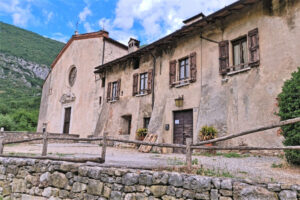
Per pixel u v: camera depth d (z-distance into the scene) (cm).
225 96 995
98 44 2073
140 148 1193
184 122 1170
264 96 859
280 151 779
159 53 1390
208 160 709
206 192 348
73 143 1691
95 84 1973
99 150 1162
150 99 1391
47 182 551
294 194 293
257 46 903
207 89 1077
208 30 1127
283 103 557
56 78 2539
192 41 1202
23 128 3406
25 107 4984
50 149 1122
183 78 1227
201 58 1139
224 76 1023
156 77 1377
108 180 455
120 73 1702
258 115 864
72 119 2119
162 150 1130
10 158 670
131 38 1958
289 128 534
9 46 9519
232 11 1008
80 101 2083
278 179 424
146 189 407
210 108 1030
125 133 1573
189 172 446
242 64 947
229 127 945
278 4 870
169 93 1269
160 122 1238
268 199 305
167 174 392
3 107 4466
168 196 381
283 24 845
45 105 2688
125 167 476
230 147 405
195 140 1037
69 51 2391
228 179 341
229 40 1028
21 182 611
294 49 802
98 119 1759
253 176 452
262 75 879
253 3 945
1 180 665
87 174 486
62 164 536
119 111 1612
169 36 1257
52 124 2406
